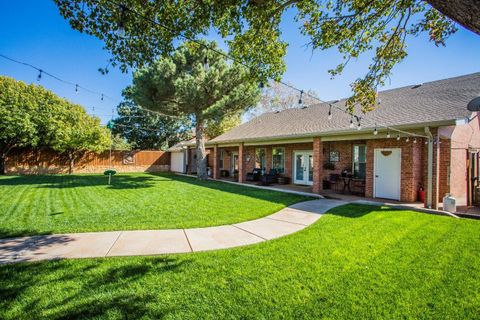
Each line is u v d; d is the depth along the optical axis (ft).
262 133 48.19
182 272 11.37
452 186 28.78
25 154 63.98
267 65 18.30
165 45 15.43
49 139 61.77
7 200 28.25
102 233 17.12
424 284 10.55
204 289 9.98
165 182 49.29
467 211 25.57
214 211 24.00
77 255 13.23
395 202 29.91
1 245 14.55
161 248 14.44
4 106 55.67
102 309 8.63
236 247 14.71
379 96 41.50
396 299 9.47
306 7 17.10
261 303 9.12
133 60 15.69
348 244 15.14
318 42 18.39
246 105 49.29
